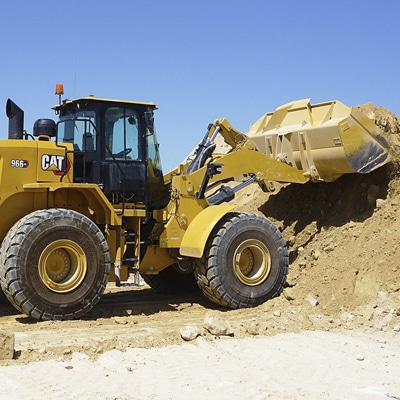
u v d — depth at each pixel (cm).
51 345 666
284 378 589
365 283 854
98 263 803
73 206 859
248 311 870
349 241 959
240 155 981
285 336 742
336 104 1013
